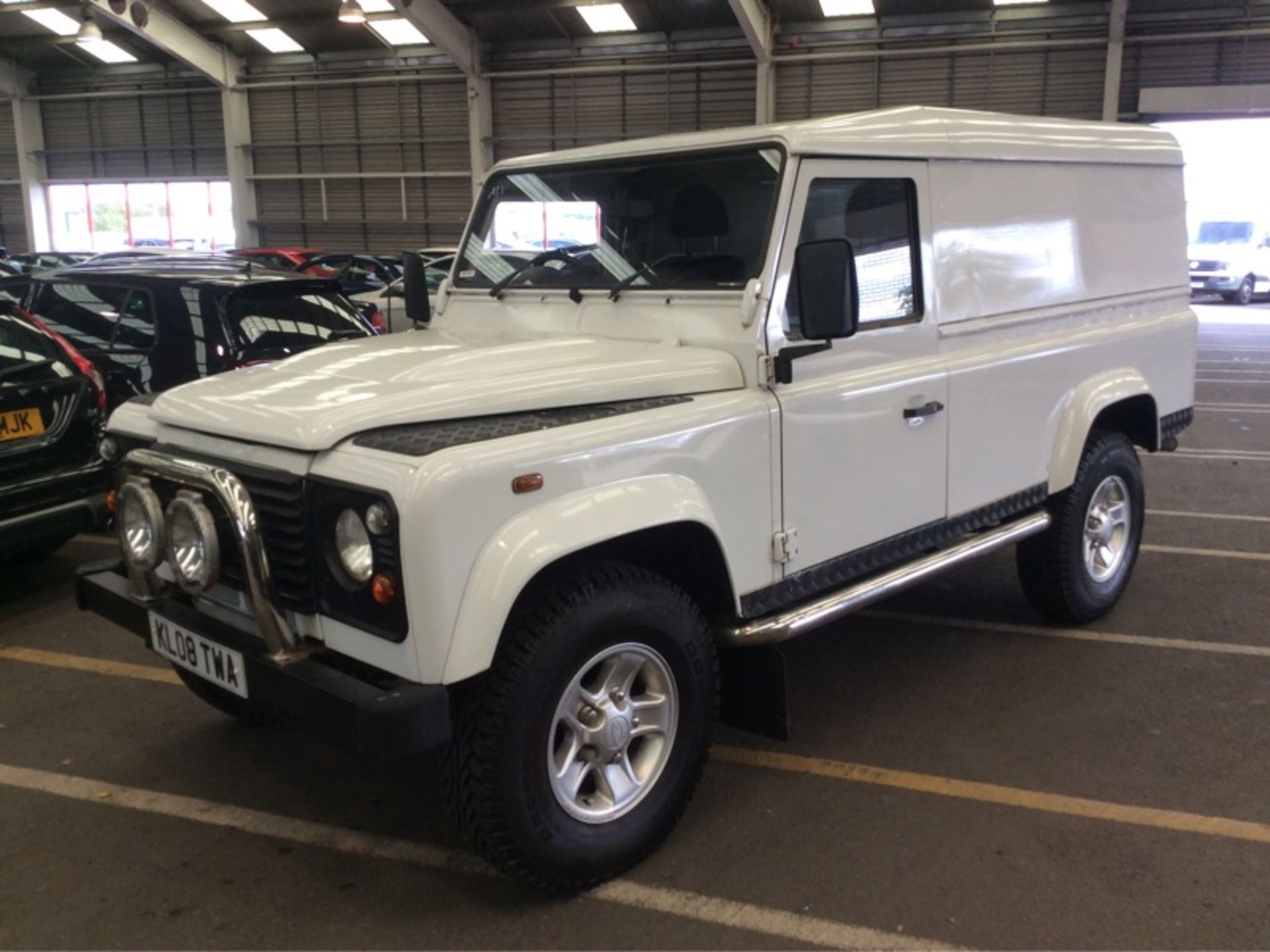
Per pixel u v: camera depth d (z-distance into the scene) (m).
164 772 3.56
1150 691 4.09
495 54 21.33
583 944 2.65
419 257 4.19
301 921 2.75
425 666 2.39
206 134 24.30
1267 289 22.95
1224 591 5.21
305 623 2.71
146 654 4.60
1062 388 4.29
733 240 3.22
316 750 3.72
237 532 2.59
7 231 26.86
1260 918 2.71
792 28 19.17
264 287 6.30
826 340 3.20
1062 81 17.91
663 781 2.94
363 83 22.38
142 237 25.72
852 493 3.38
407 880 2.93
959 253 3.80
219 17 21.75
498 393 2.76
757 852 3.04
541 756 2.63
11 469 4.73
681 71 20.12
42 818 3.28
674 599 2.88
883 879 2.90
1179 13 17.28
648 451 2.77
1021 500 4.15
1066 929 2.68
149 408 3.31
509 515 2.49
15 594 5.40
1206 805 3.26
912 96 18.77
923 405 3.59
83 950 2.64
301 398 2.80
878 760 3.58
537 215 3.80
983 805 3.28
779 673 3.13
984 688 4.14
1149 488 7.38
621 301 3.46
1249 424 9.70
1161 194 5.01
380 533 2.40
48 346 5.07
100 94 24.80
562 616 2.62
